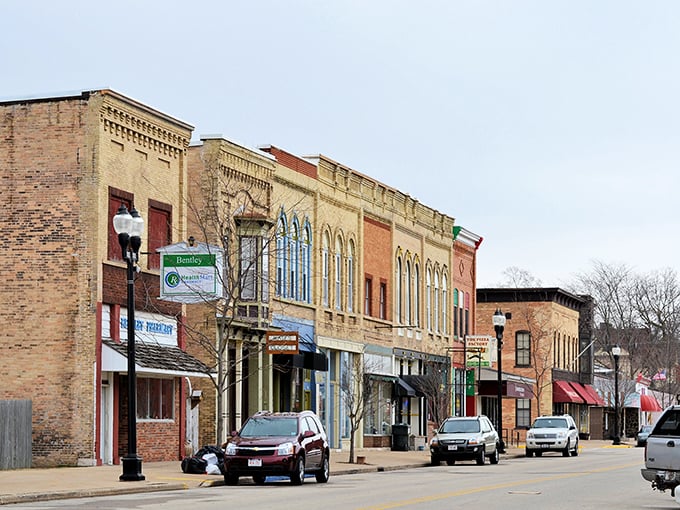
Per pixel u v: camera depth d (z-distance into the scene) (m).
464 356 76.44
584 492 33.59
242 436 35.69
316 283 58.41
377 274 67.25
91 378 40.84
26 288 41.59
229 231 44.50
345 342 61.72
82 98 41.59
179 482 34.12
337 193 61.53
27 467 40.38
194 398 47.75
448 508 26.70
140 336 43.81
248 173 51.25
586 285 133.62
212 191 48.12
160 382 45.25
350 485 35.56
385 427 67.56
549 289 99.38
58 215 41.50
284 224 54.94
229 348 49.78
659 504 29.34
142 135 44.25
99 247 41.34
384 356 67.56
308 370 57.28
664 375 125.00
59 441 40.91
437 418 68.19
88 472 37.34
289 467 34.81
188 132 47.25
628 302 134.00
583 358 110.62
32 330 41.44
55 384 41.12
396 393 67.81
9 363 41.50
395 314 69.75
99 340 41.16
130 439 34.12
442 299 78.19
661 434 28.45
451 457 52.72
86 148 41.47
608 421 119.00
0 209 41.97
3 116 42.16
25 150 41.91
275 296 53.22
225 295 44.69
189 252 41.75
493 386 79.25
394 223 69.69
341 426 61.12
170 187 46.19
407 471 47.16
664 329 133.12
